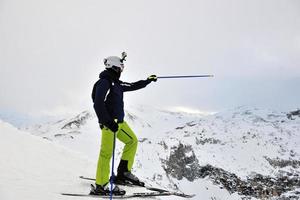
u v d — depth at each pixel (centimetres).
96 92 542
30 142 816
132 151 621
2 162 643
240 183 19438
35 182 579
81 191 575
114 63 570
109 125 531
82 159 820
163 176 16675
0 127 847
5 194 488
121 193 558
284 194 19362
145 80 679
